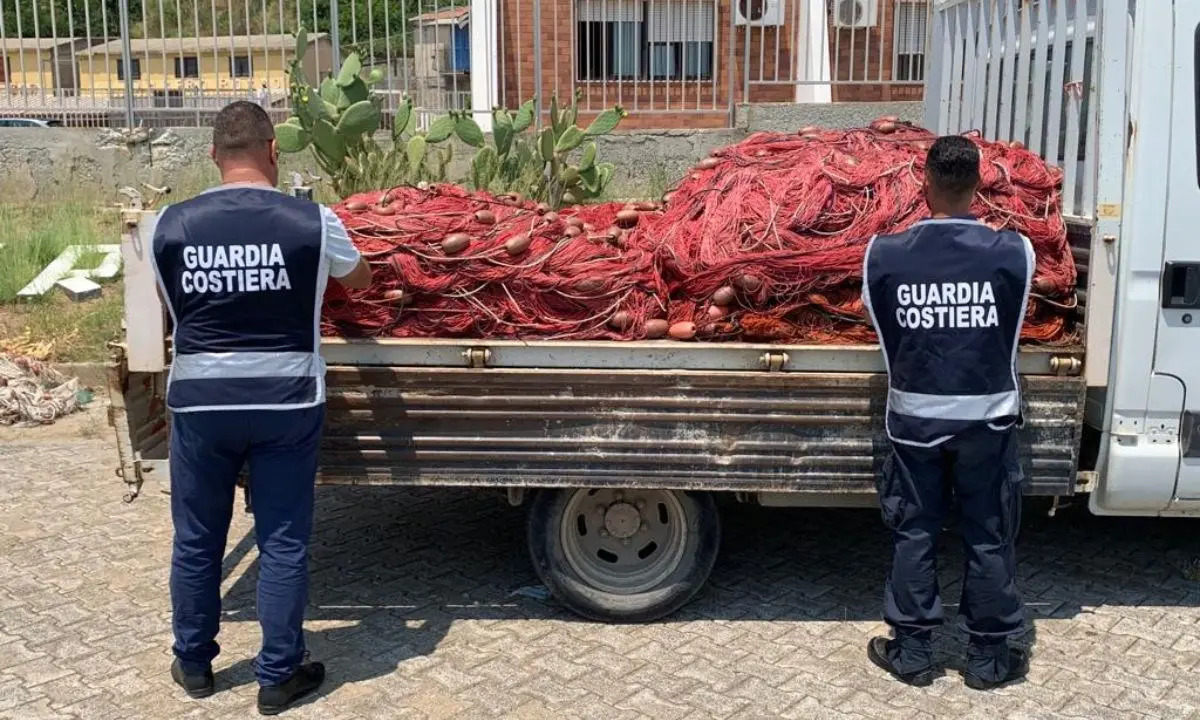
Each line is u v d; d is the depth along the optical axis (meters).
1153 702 3.76
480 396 3.93
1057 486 4.04
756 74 12.61
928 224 3.70
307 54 11.12
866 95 12.53
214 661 4.03
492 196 4.73
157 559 4.93
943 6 5.52
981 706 3.73
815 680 3.89
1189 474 4.10
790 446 3.97
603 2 12.18
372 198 4.50
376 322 3.95
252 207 3.53
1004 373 3.67
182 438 3.59
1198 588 4.69
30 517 5.44
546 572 4.23
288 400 3.55
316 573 4.82
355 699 3.75
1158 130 3.89
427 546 5.13
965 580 3.86
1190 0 3.85
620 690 3.81
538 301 4.02
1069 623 4.36
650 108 12.39
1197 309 4.00
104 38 11.07
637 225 4.72
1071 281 4.03
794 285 3.99
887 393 3.93
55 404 7.21
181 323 3.56
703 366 3.94
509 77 12.34
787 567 4.91
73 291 8.64
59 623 4.30
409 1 11.17
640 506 4.29
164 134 11.06
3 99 11.14
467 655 4.07
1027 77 4.59
